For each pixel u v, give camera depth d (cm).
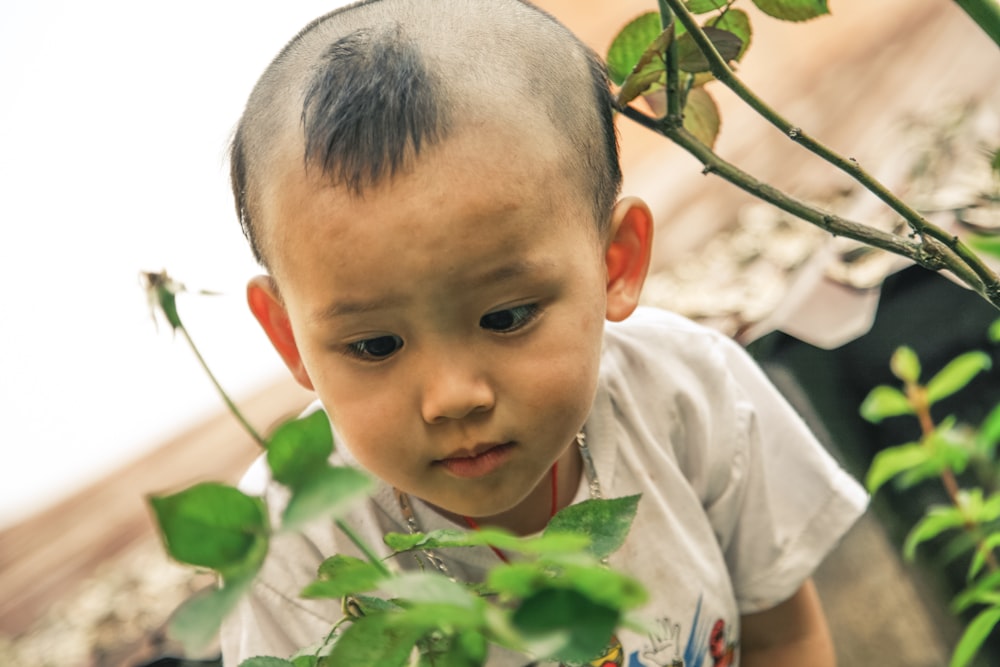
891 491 183
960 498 124
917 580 181
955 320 174
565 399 77
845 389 180
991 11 67
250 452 187
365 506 102
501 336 75
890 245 71
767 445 119
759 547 118
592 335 79
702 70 77
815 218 73
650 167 211
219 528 40
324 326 74
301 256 74
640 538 107
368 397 76
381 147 71
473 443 76
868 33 217
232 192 88
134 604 159
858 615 183
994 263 149
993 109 177
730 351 121
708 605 111
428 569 103
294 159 74
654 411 111
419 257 70
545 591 36
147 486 187
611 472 107
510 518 103
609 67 86
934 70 197
